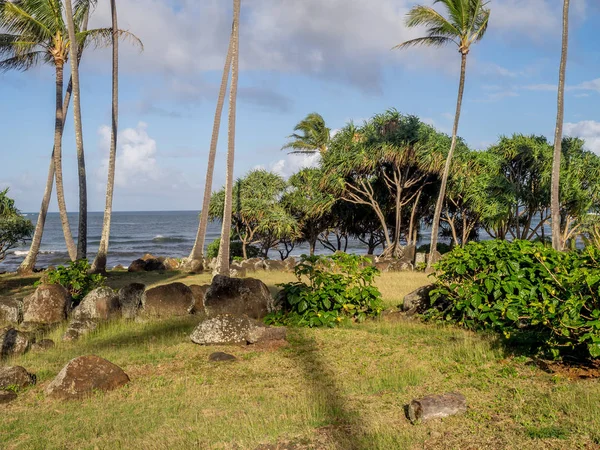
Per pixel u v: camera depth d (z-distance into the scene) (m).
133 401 7.16
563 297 8.62
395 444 5.30
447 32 24.72
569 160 33.00
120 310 13.34
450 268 10.77
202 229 29.62
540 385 6.79
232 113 20.20
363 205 40.31
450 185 34.03
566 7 21.00
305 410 6.37
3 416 6.92
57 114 25.72
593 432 5.26
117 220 165.88
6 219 31.66
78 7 26.80
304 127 43.69
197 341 10.02
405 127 33.22
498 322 9.61
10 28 23.12
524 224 36.19
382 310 12.35
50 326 13.02
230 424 6.06
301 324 11.36
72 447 5.71
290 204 39.81
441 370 7.73
